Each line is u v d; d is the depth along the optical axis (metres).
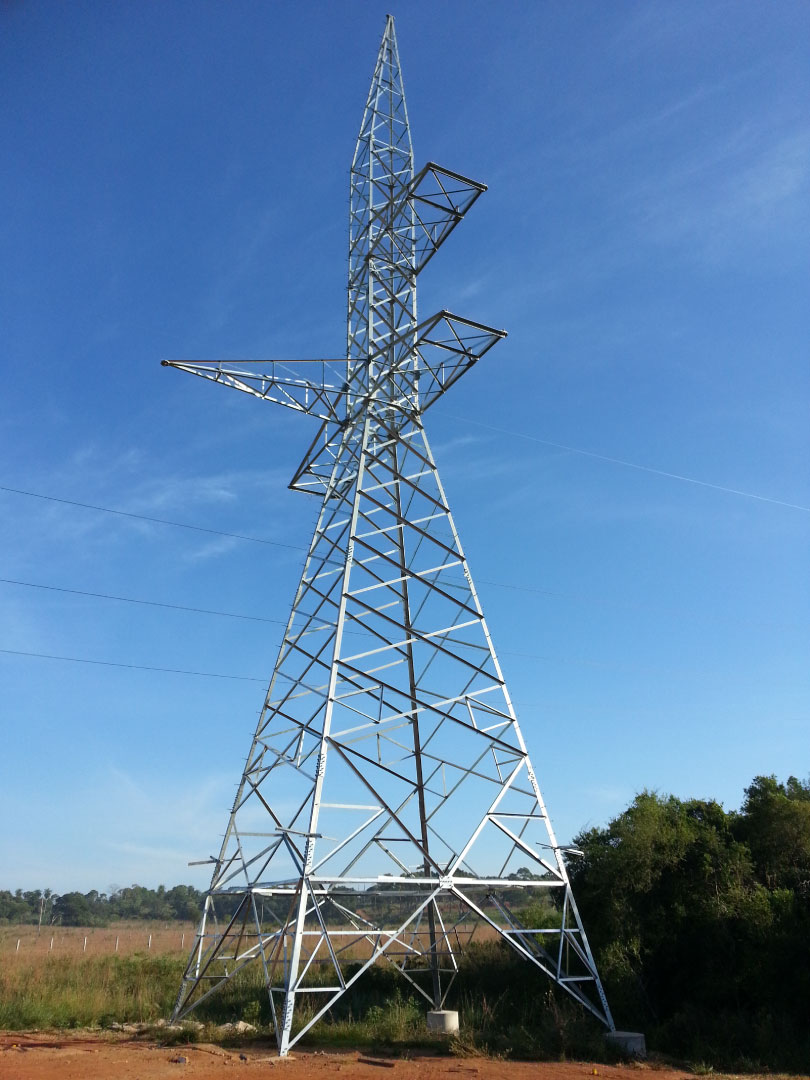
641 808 24.69
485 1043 18.25
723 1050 17.95
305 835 18.14
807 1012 19.36
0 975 29.05
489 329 23.47
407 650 24.98
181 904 128.25
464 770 22.33
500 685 22.28
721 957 21.30
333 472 25.52
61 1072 14.97
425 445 25.36
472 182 23.94
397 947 35.59
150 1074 14.70
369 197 28.48
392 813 19.47
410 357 25.47
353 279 28.34
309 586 24.12
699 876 23.08
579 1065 16.59
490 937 37.62
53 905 117.12
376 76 30.94
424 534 24.16
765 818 24.73
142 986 28.03
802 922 20.98
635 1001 21.17
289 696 22.25
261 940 18.53
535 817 20.84
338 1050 17.98
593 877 24.22
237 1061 16.25
